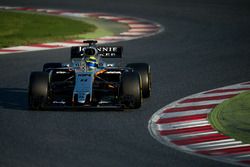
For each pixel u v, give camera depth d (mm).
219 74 64375
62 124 44875
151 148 39281
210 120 45844
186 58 73562
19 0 139250
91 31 96375
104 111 48594
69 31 96188
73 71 51438
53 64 53781
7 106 50562
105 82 50562
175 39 87688
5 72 65375
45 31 96312
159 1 132125
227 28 97125
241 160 36938
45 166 35594
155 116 47312
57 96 51875
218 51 78250
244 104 50781
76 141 40688
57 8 125500
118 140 41000
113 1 133875
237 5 123750
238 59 72938
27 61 71688
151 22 105250
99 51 53781
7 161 36406
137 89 48500
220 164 36250
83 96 47344
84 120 45938
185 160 36969
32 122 45438
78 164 36031
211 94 54906
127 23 104875
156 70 66438
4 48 80875
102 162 36406
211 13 113562
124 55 76062
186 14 113062
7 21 106562
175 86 58500
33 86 48188
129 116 47188
